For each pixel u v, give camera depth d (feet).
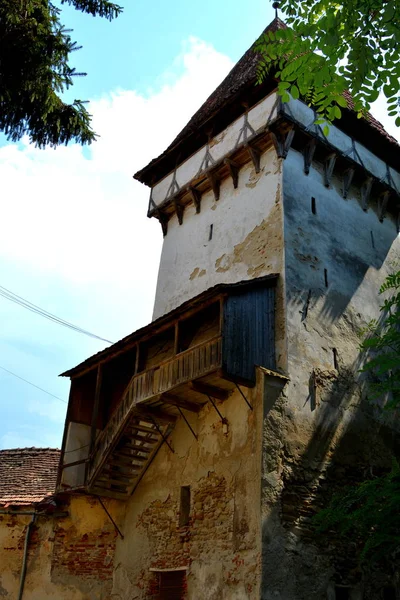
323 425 46.34
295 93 26.22
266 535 39.27
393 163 66.03
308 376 46.91
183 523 46.70
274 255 51.13
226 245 57.16
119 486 53.62
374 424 50.78
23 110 29.50
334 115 26.35
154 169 69.36
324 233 55.01
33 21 27.48
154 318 62.39
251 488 41.19
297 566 40.04
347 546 43.70
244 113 58.90
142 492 52.01
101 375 54.70
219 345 42.93
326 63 24.56
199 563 43.45
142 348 51.98
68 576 52.90
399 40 22.50
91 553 53.06
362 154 61.67
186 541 45.50
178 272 62.23
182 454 49.11
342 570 42.68
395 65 23.73
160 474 50.75
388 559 46.44
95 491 51.67
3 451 71.36
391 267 61.36
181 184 64.59
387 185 62.95
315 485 43.73
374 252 59.98
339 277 54.19
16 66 28.02
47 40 28.37
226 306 44.29
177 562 45.55
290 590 38.99
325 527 40.50
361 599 43.14
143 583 47.93
